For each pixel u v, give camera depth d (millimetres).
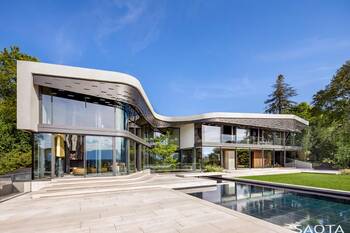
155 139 24375
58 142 12750
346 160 25469
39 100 11984
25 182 10688
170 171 22953
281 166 31266
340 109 29734
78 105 13172
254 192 12156
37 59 26359
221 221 5793
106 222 5816
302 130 32125
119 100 13773
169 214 6438
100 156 13398
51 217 6332
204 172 21250
